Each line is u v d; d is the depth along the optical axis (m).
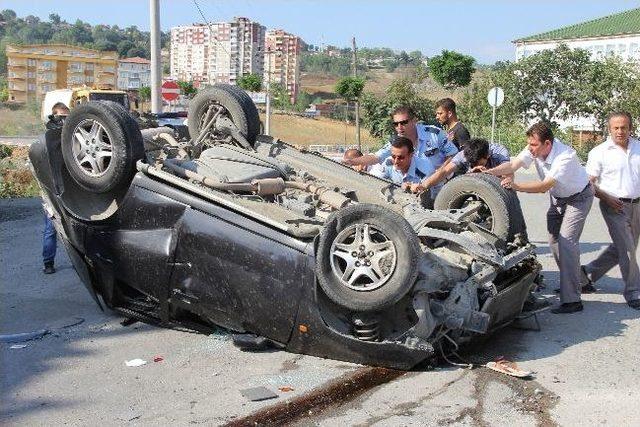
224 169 6.37
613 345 6.27
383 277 5.31
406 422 4.73
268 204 6.09
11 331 6.55
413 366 5.57
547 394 5.20
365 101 38.44
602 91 37.44
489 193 6.68
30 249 10.19
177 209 6.03
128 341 6.28
